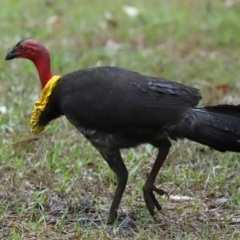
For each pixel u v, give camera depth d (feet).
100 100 30.58
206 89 51.88
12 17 71.92
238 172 38.55
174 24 70.33
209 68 57.77
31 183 36.37
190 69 57.06
